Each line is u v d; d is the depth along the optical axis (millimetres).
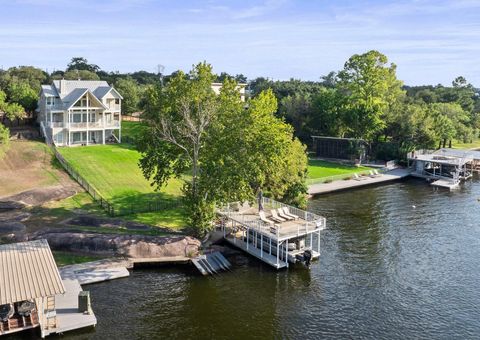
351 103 103312
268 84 152375
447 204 65875
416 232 52156
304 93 131750
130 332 29875
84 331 29734
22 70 130375
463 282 38719
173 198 57750
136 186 61312
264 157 42625
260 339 29594
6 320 28453
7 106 87000
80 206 52375
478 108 172875
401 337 30172
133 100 113188
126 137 91062
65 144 81188
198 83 43250
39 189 55406
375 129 96000
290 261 42375
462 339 30016
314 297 35656
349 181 79000
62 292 27953
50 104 84000
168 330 30328
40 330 29094
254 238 45344
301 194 61000
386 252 45594
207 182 42875
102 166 67875
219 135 42719
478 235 51219
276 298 35344
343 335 30312
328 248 46500
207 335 29875
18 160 66438
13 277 29359
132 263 39625
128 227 46406
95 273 37438
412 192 74312
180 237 43312
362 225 54656
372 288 37406
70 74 141000
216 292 36094
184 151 46812
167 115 44531
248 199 44094
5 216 47375
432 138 95938
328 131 106625
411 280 39031
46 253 33062
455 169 86812
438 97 167000
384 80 102250
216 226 49688
